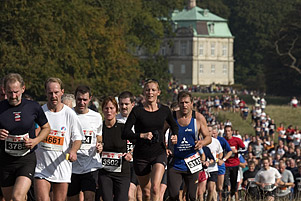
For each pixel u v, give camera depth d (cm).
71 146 1549
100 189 1670
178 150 1773
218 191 2525
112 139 1672
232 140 2659
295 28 14188
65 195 1552
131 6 10794
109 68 9356
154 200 1619
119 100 1898
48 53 7569
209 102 9512
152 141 1605
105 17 9300
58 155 1525
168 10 12281
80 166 1666
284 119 8738
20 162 1430
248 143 4653
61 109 1539
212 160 2378
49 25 7519
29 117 1429
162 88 11800
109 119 1678
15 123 1416
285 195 2991
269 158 3219
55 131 1522
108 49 9188
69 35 8144
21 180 1415
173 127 1677
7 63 7169
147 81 1647
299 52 14238
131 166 1927
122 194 1667
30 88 7412
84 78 8688
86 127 1666
